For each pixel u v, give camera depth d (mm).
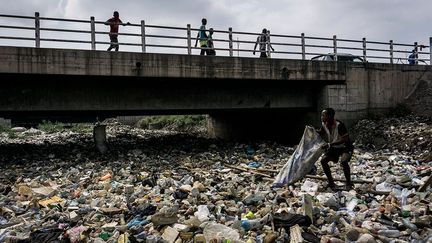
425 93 22422
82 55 15469
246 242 5945
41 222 7496
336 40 20984
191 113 25609
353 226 6551
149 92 18875
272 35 19406
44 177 13031
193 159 16766
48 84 16953
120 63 16078
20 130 37688
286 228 6547
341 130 9297
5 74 14711
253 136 26000
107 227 6906
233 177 11672
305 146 9953
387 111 22141
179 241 6117
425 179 10141
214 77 17719
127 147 20828
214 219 7176
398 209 7477
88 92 17656
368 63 21609
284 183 9820
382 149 17922
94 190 10719
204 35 18406
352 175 11391
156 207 8094
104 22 16125
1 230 6957
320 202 8164
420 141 16891
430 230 6219
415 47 23734
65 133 33000
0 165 15891
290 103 21500
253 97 20828
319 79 20156
